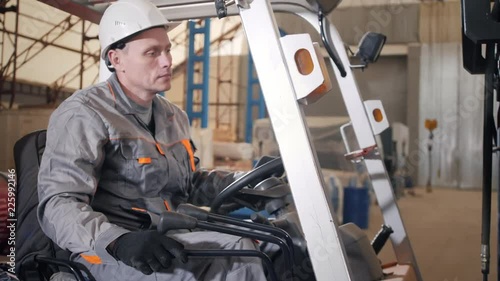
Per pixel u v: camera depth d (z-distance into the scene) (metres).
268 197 1.64
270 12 1.19
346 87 1.90
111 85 1.58
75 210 1.33
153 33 1.55
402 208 6.66
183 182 1.68
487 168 1.56
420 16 9.23
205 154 5.68
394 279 1.57
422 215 6.11
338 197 5.50
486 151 1.56
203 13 1.85
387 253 3.93
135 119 1.58
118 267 1.38
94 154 1.45
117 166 1.53
